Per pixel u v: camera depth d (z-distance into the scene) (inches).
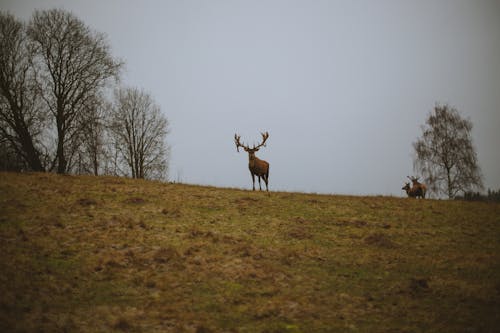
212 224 1892.2
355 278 1427.2
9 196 2023.9
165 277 1337.4
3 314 1056.2
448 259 1616.6
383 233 1913.1
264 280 1365.7
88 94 3713.1
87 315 1102.4
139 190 2405.3
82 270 1343.5
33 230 1628.9
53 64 3619.6
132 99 4827.8
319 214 2166.6
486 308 1228.5
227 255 1540.4
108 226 1748.3
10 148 3462.1
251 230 1854.1
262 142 2726.4
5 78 3422.7
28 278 1254.3
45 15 3661.4
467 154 4702.3
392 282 1403.8
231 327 1077.1
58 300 1164.5
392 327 1111.0
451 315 1186.0
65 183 2439.7
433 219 2170.3
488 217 2225.6
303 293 1294.3
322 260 1565.0
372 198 2669.8
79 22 3750.0
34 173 2755.9
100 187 2397.9
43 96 3516.2
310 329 1086.4
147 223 1828.2
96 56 3772.1
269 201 2356.1
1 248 1429.6
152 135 4889.3
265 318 1137.4
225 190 2630.4
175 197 2299.5
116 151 4685.0
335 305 1229.1
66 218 1797.5
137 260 1439.5
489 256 1648.6
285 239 1771.7
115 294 1225.4
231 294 1258.6
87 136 3799.2
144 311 1139.3
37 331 1000.2
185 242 1636.3
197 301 1208.8
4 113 3405.5
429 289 1347.2
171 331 1050.7
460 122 4845.0
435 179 4763.8
